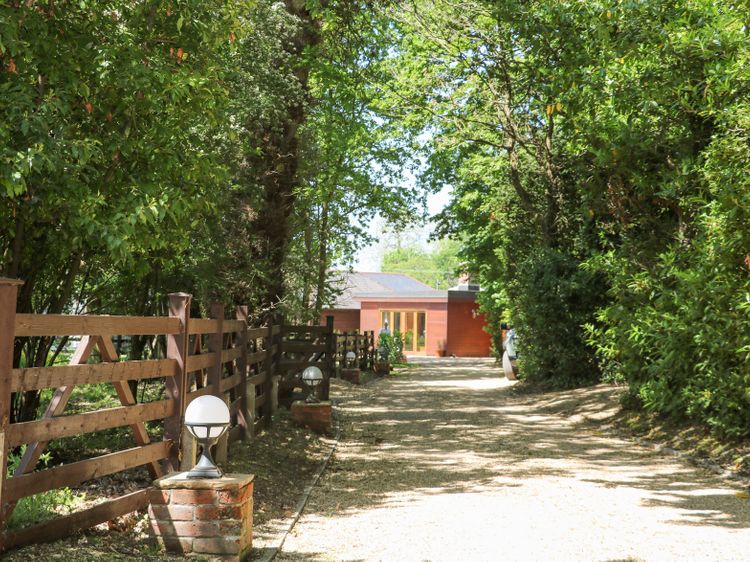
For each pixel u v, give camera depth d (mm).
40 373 4324
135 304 11539
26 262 7207
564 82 9250
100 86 6676
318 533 5727
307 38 13961
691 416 10602
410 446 10375
